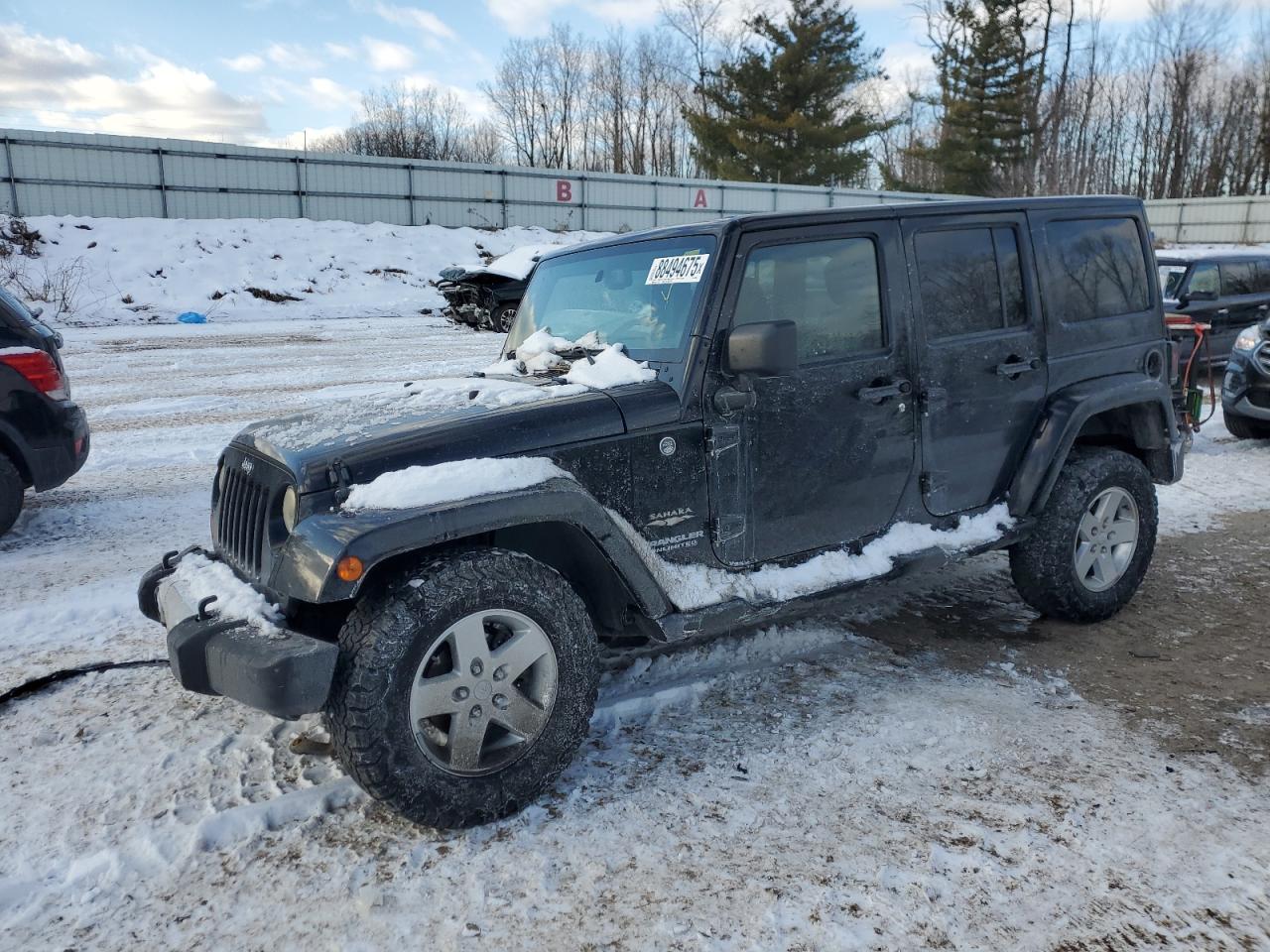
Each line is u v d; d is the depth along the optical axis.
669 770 3.15
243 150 30.56
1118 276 4.56
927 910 2.41
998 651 4.19
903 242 3.75
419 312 24.30
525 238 33.44
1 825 2.86
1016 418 4.13
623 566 3.01
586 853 2.68
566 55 56.69
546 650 2.90
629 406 3.13
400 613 2.63
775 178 45.12
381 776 2.61
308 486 2.76
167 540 5.94
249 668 2.53
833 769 3.13
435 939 2.34
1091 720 3.48
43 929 2.41
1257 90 54.19
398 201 33.34
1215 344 11.75
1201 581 5.13
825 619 4.60
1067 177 49.03
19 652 4.23
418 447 2.84
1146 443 4.67
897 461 3.76
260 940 2.35
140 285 23.72
